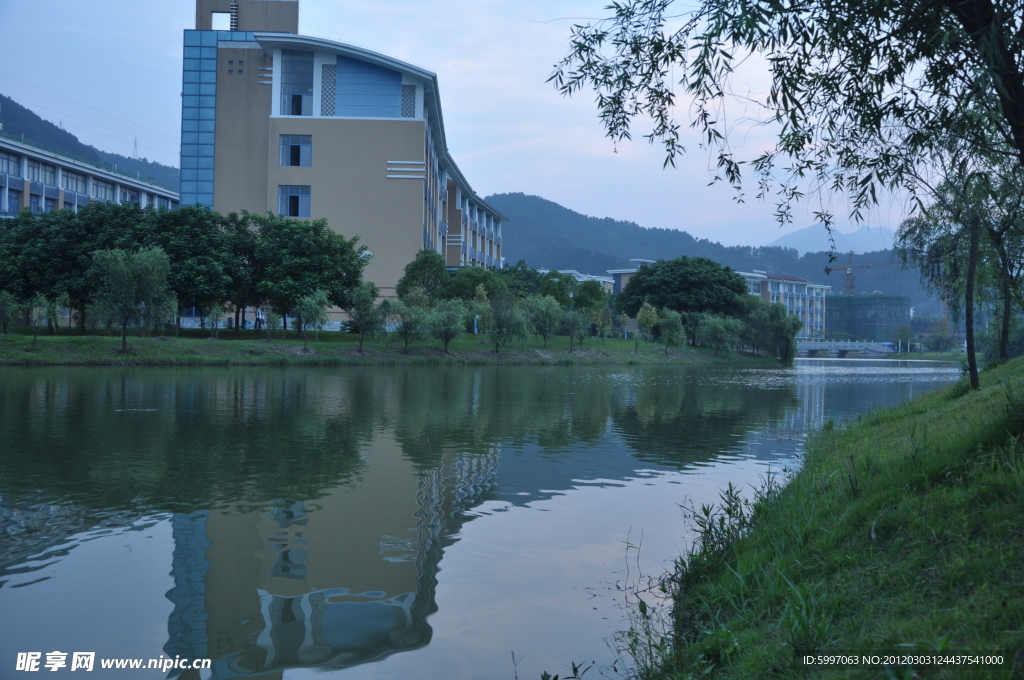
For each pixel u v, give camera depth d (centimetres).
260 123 7775
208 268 5219
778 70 659
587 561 786
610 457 1476
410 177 7469
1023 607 405
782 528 708
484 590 697
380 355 5362
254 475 1225
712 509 1026
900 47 623
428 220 8362
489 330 6178
